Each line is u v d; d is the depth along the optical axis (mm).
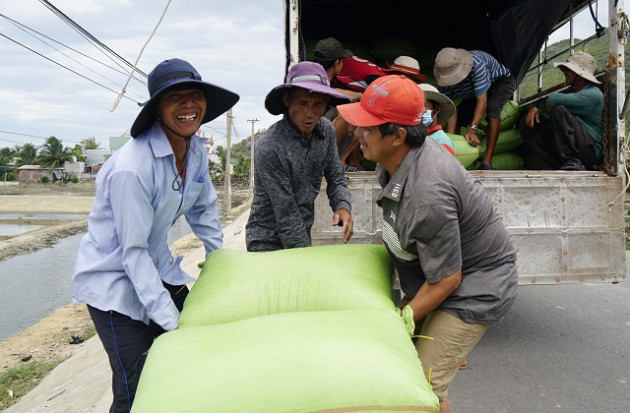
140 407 1417
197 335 1703
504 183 3242
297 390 1383
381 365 1452
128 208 1918
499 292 1943
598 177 3285
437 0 5555
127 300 2062
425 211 1766
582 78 3766
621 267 3307
